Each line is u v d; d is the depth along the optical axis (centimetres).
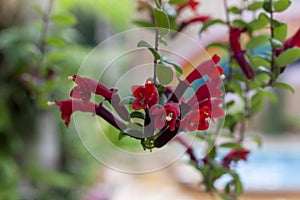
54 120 166
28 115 157
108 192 168
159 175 195
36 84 91
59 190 166
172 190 171
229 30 76
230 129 82
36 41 140
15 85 150
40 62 91
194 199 159
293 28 84
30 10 151
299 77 196
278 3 71
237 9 78
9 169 146
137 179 191
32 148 161
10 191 143
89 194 164
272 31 73
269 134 332
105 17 149
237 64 77
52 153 170
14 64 145
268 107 334
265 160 251
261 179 191
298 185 187
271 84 76
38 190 155
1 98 149
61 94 122
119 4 130
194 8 78
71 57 133
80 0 137
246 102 80
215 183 81
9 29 148
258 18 74
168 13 67
